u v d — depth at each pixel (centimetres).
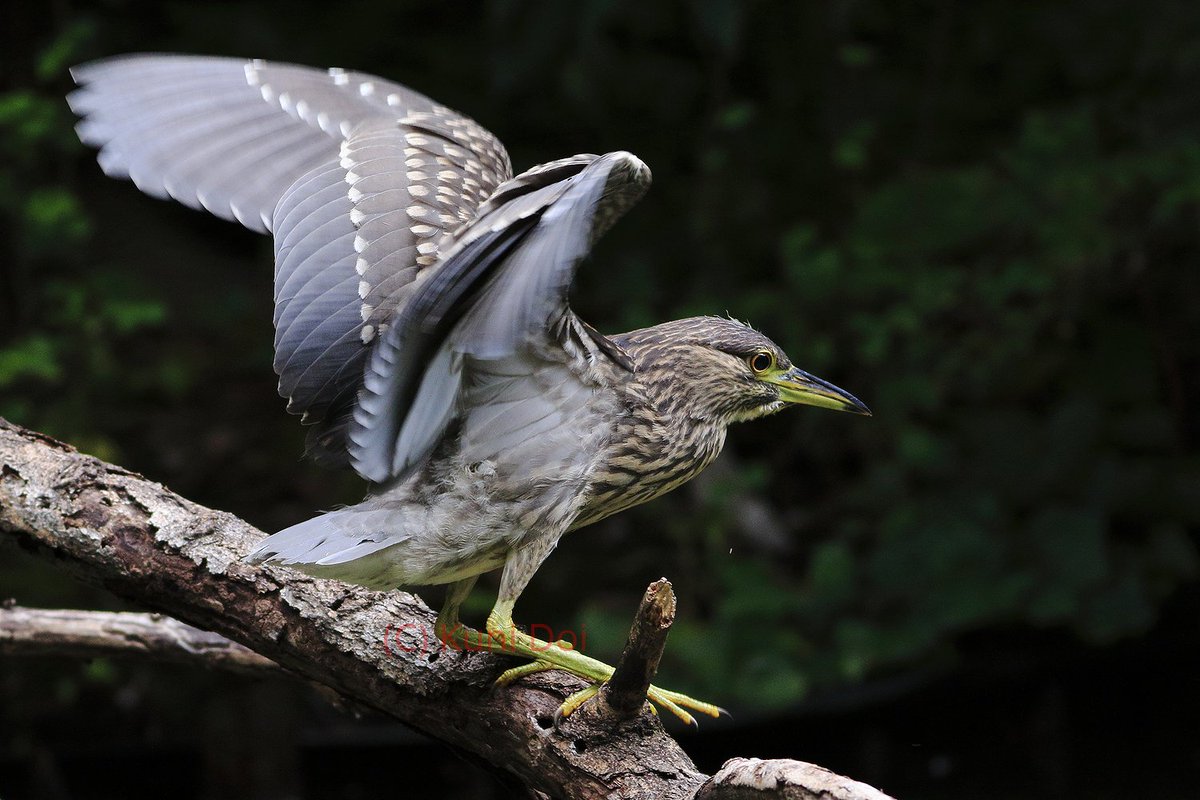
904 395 1232
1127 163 1262
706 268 1395
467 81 1516
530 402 492
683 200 1458
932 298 1217
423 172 515
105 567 527
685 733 1063
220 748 982
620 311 1382
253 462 1283
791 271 1258
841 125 1438
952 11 1469
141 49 1502
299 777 998
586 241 386
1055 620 1111
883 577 1130
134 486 539
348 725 1059
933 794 1002
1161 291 1251
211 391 1364
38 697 1083
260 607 521
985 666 1098
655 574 1194
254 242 1527
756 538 1212
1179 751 1036
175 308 1431
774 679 1072
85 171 1509
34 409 1274
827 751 1073
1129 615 1089
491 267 415
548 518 496
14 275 1359
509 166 555
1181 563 1131
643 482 538
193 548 526
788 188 1431
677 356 557
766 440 1319
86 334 1296
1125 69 1407
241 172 510
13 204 1290
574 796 473
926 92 1447
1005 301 1265
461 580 511
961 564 1123
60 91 1466
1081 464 1173
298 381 485
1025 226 1259
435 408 464
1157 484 1173
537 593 1166
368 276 483
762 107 1472
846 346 1283
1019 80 1447
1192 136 1313
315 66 1505
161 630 594
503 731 493
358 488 1245
